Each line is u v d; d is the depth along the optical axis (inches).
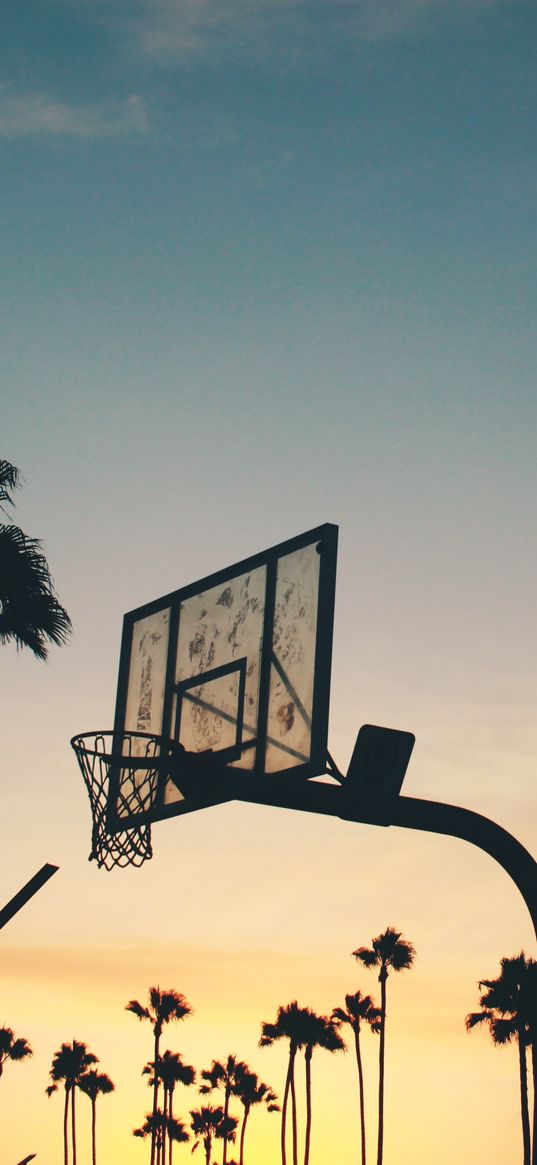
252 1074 2751.0
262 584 366.0
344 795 311.9
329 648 331.0
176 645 401.1
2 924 326.0
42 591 700.7
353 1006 2082.9
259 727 345.7
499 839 305.7
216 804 355.3
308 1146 2118.6
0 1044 2148.1
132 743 395.2
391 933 1973.4
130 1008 2256.4
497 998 1510.8
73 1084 2561.5
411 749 307.7
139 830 395.9
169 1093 2512.3
